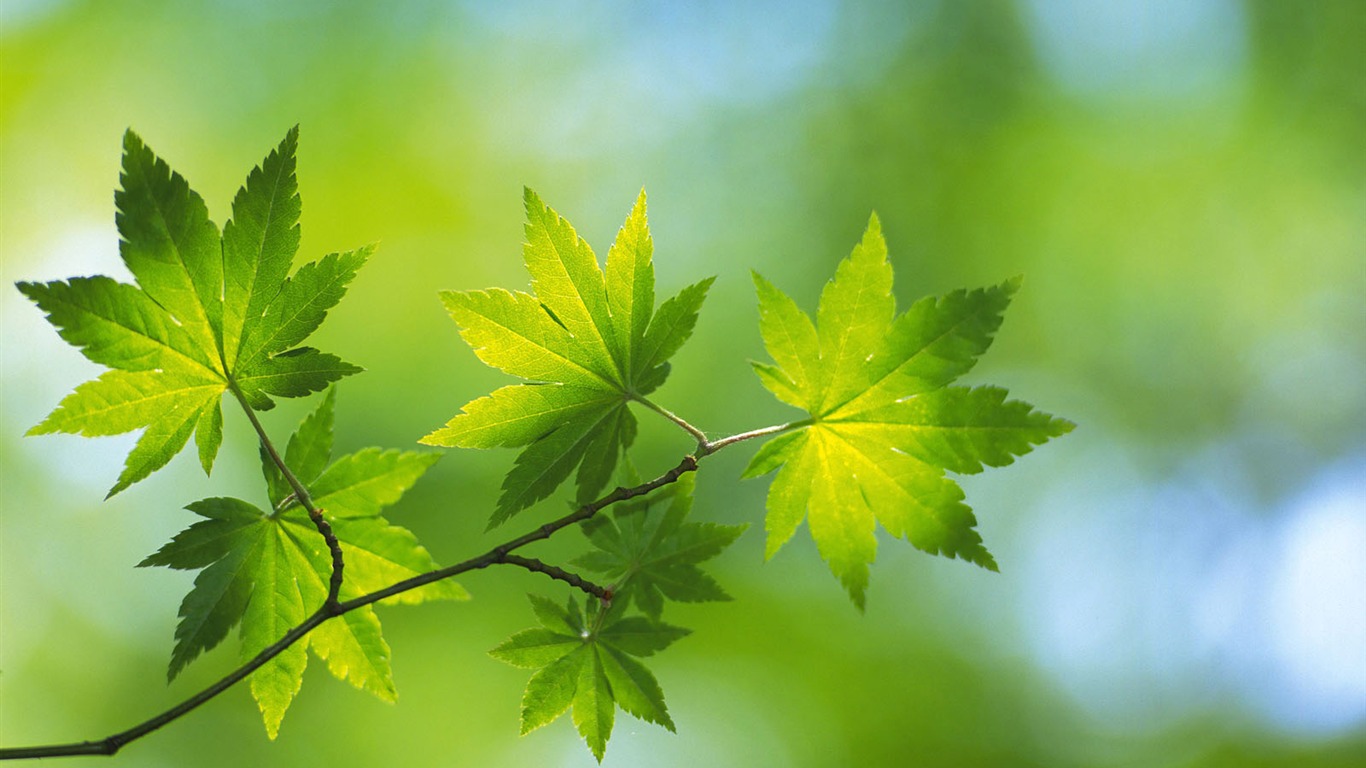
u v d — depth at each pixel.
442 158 10.27
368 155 10.06
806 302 10.33
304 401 7.96
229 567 1.51
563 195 10.66
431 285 9.54
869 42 11.20
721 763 7.29
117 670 7.98
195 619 1.48
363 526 1.56
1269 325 11.01
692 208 10.79
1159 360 10.76
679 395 8.66
